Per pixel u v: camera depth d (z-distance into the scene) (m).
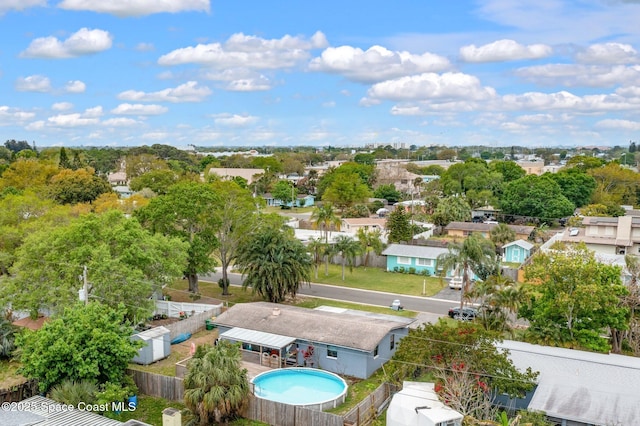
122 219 43.47
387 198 132.25
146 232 43.31
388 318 40.41
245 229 54.25
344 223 94.69
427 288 59.62
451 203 100.19
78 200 85.31
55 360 27.62
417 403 26.23
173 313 47.78
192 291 53.47
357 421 26.30
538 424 24.19
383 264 71.25
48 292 37.06
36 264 39.00
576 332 36.31
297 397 31.14
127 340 29.80
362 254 69.88
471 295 40.03
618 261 57.62
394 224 79.06
